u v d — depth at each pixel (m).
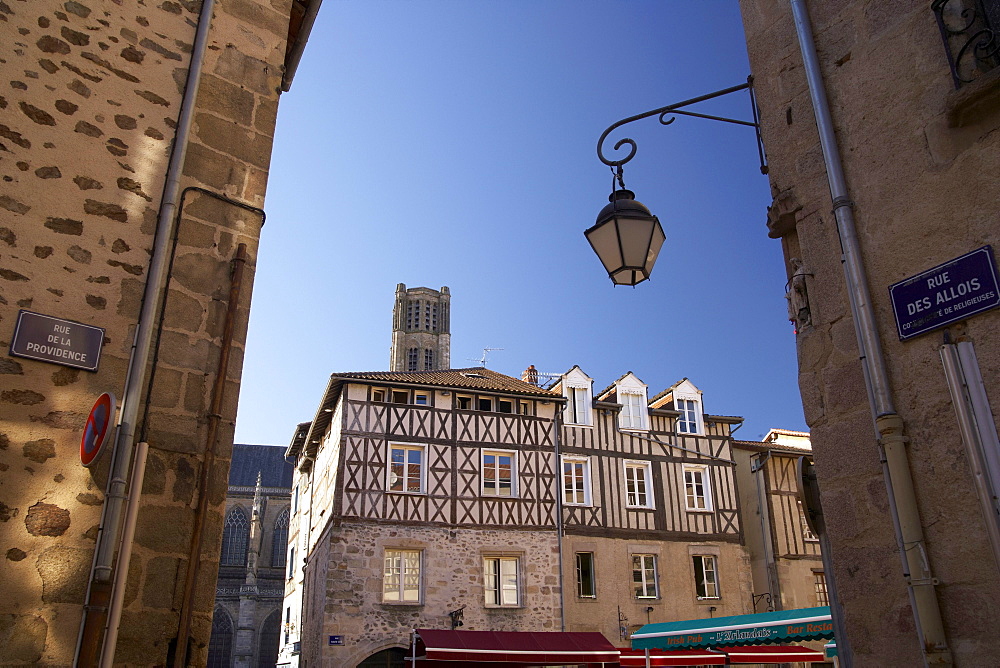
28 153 5.21
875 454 4.06
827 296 4.51
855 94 4.57
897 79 4.35
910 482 3.82
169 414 5.31
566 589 21.19
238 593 47.16
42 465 4.65
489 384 23.02
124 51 5.87
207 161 6.08
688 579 22.59
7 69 5.28
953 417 3.73
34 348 4.84
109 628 4.50
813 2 4.95
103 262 5.30
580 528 21.98
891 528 3.91
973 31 4.02
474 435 21.83
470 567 20.36
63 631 4.43
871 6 4.57
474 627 19.78
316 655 19.64
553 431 22.78
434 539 20.30
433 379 22.72
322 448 23.83
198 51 6.20
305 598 24.09
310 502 25.36
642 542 22.55
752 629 12.20
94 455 4.28
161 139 5.86
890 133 4.33
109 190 5.48
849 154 4.53
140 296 5.40
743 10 5.48
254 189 6.29
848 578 4.07
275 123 6.64
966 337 3.75
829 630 11.19
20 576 4.40
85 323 5.09
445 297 63.78
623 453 23.45
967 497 3.61
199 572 5.09
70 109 5.48
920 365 3.92
